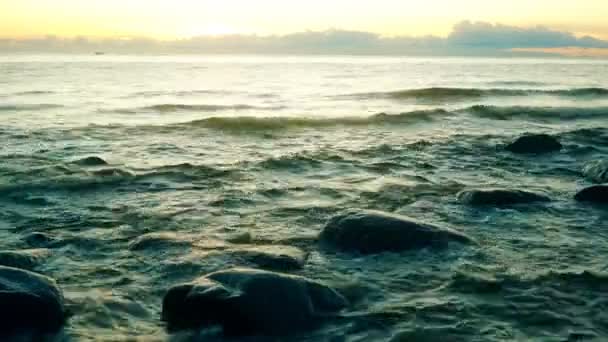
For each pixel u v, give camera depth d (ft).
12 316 14.67
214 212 27.45
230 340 14.51
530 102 86.43
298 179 35.09
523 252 21.45
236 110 74.28
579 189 32.27
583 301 17.02
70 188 31.63
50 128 54.54
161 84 118.93
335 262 20.24
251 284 15.49
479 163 40.24
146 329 15.24
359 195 30.94
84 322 15.57
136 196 30.48
